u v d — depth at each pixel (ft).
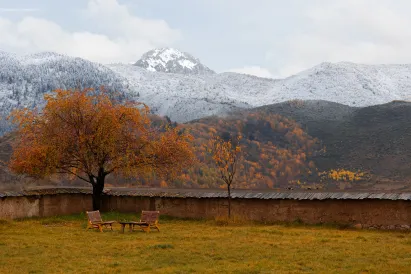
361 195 73.82
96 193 94.68
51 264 43.91
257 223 80.33
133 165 93.09
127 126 94.22
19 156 90.48
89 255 48.49
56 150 88.99
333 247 52.31
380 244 54.80
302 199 77.51
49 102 91.35
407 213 70.18
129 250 50.80
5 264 43.98
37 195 88.28
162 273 39.42
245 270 40.37
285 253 48.62
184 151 96.27
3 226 71.67
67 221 84.69
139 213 94.48
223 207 86.07
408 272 39.19
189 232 67.97
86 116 91.40
